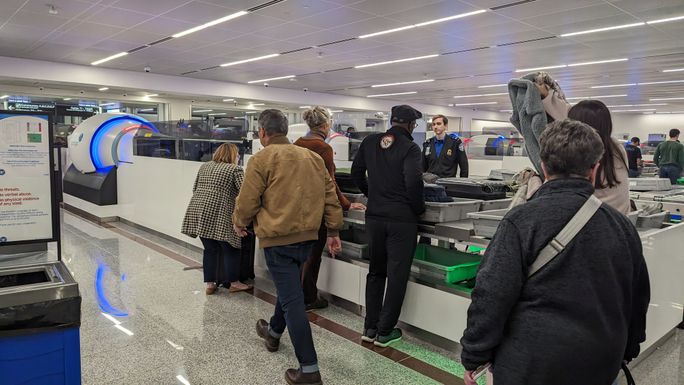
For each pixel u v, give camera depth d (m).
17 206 1.50
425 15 6.70
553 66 10.82
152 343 2.68
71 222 6.50
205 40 8.70
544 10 6.31
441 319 2.63
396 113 2.62
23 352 1.24
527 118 2.01
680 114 22.84
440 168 4.32
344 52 9.66
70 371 1.30
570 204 1.14
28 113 1.50
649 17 6.57
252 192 2.18
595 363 1.14
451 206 2.64
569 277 1.12
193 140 5.05
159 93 14.13
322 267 3.41
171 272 4.09
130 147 6.28
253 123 10.05
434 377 2.35
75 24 7.61
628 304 1.21
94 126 6.48
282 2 6.23
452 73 12.22
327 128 3.06
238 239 3.47
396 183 2.56
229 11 6.72
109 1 6.36
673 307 2.74
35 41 8.97
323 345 2.70
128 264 4.33
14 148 1.48
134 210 6.13
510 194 3.11
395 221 2.57
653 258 2.41
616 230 1.18
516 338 1.17
